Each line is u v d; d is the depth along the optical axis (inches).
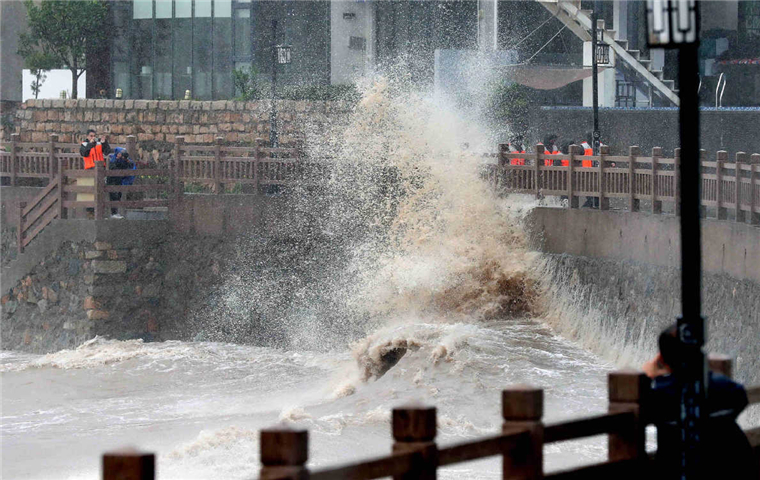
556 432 450.6
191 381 1636.3
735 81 2513.5
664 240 1439.5
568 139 2504.9
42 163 2222.0
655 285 1441.9
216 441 983.6
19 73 3110.2
